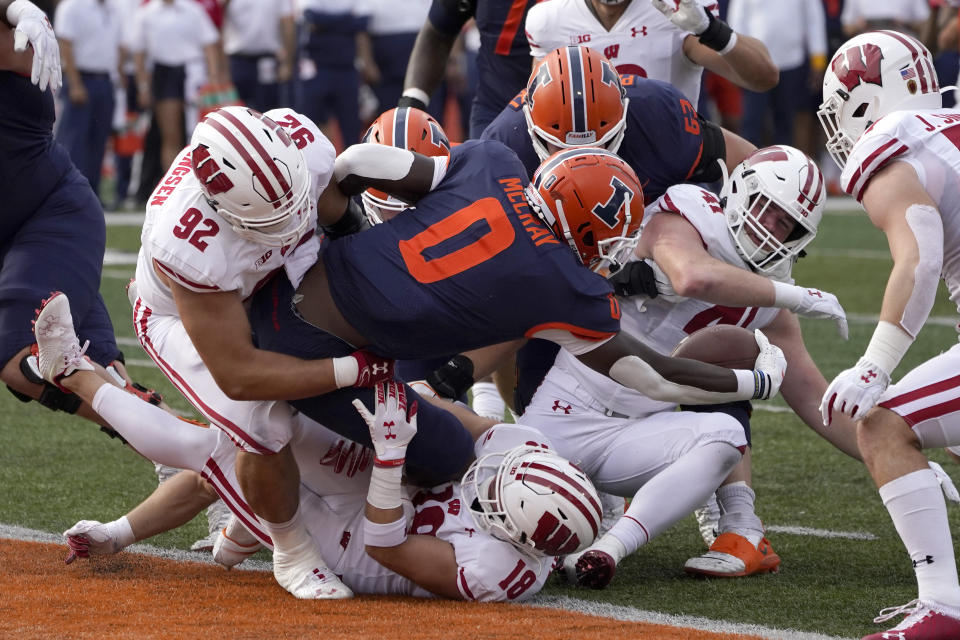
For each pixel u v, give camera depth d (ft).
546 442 43.47
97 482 56.39
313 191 39.60
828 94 41.42
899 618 39.91
